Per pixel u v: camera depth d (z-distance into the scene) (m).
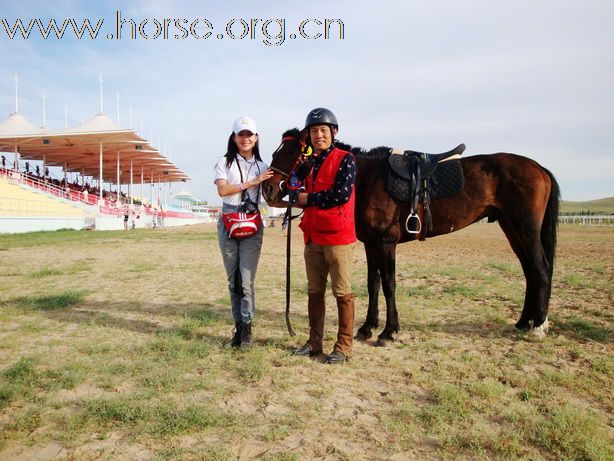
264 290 7.50
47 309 6.00
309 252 4.01
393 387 3.37
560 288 7.50
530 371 3.68
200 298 6.87
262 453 2.41
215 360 3.94
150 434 2.60
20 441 2.53
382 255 4.50
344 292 3.91
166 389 3.23
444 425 2.72
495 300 6.52
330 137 3.81
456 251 15.35
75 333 4.80
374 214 4.45
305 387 3.34
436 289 7.50
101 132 38.94
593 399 3.16
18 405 3.01
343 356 3.92
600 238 21.09
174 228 41.81
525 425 2.72
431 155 4.69
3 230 27.11
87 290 7.45
